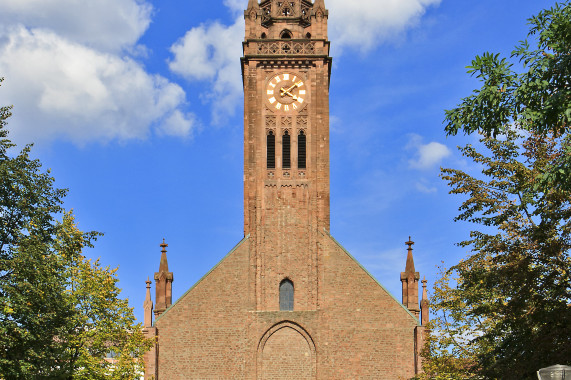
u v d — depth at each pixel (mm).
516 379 47031
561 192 46875
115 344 68062
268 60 82938
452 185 54812
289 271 77500
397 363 74125
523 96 35812
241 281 76562
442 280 64812
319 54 82812
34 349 52031
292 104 82500
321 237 78188
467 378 59531
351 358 74625
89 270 66312
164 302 77312
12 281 51125
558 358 45094
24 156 54656
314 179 80250
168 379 74000
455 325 63062
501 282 51188
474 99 36750
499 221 52312
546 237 48969
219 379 74125
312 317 75812
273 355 75188
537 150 52562
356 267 76812
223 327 75312
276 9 86938
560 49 35562
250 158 80875
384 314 75312
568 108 33469
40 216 54312
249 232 78562
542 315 47438
